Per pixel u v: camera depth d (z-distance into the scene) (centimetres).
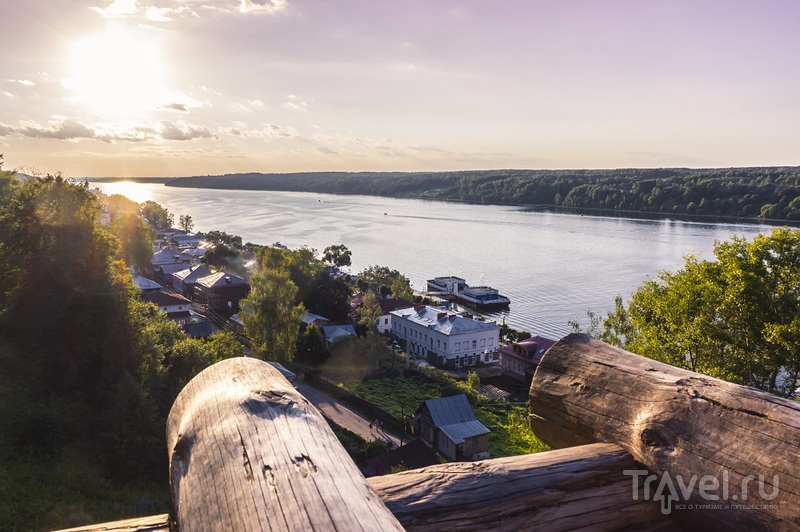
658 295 1989
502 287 8288
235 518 146
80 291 2322
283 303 4194
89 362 2298
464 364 5762
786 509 209
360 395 4116
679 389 267
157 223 16750
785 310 1509
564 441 321
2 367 2097
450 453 3212
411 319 6294
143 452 1788
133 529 183
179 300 6022
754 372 1592
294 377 4309
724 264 1678
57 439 1739
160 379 2314
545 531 223
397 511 203
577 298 7331
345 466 174
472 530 209
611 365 309
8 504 1345
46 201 2484
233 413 199
